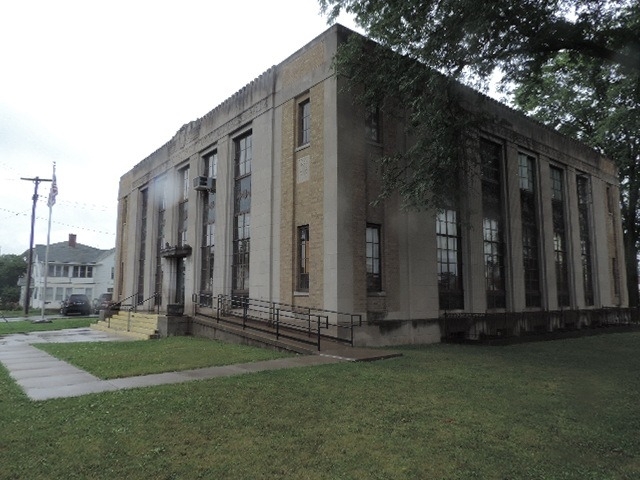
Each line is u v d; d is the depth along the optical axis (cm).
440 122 1268
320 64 1529
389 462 504
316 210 1477
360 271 1432
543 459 526
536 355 1266
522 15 1088
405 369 980
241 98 1934
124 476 460
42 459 495
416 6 1160
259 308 1694
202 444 542
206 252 2156
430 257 1627
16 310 5134
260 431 585
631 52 1146
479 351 1324
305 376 880
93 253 6291
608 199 2952
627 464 524
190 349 1310
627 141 2900
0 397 746
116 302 2745
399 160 1427
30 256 4050
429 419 643
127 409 662
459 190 1471
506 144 2091
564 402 752
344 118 1455
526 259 2175
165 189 2625
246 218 1884
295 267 1548
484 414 671
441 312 1688
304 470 482
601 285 2656
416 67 1229
